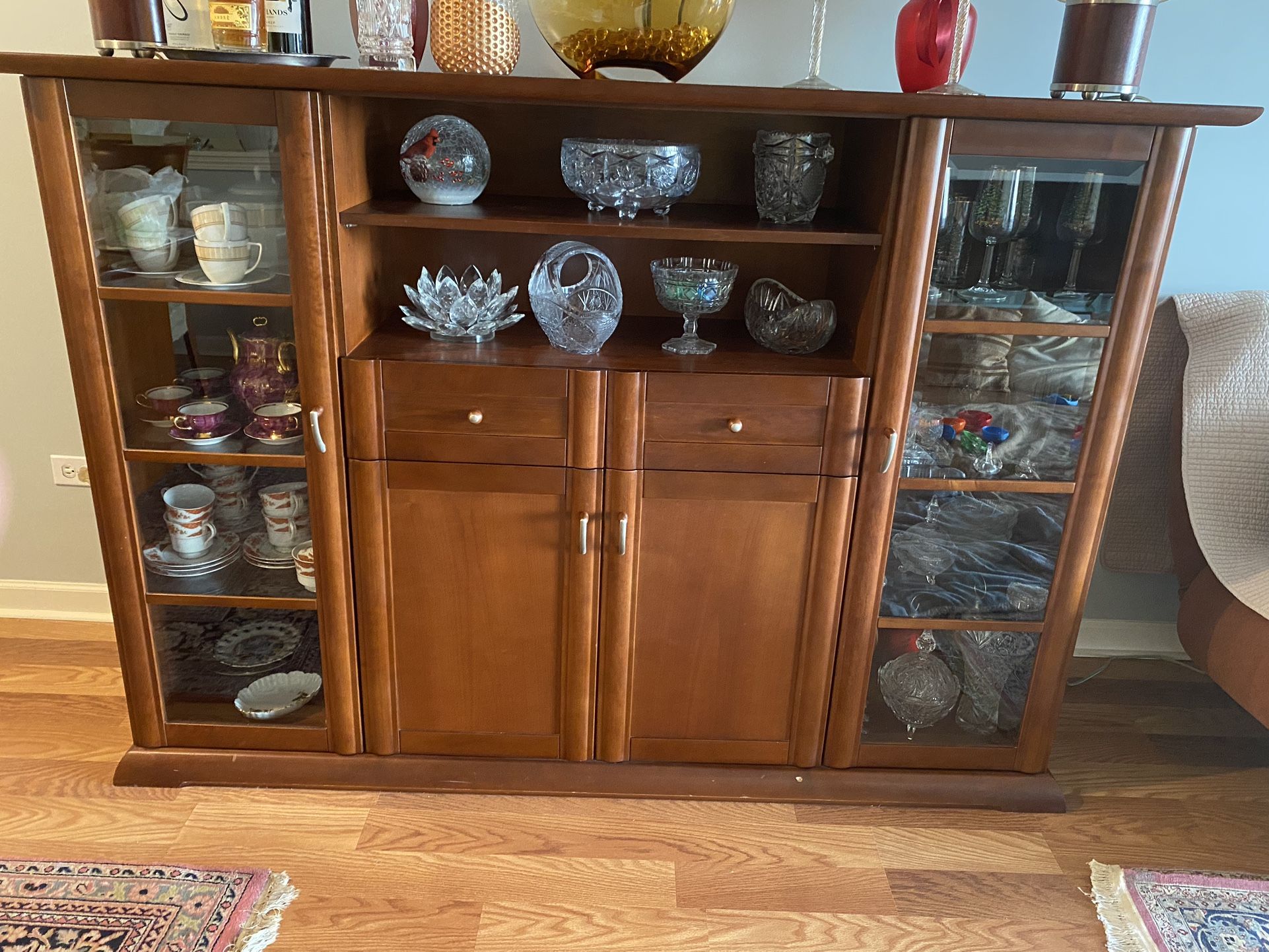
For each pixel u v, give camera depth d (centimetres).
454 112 174
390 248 178
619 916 150
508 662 169
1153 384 196
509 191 180
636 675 170
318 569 162
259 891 150
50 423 207
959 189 143
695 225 149
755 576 163
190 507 166
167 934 141
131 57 137
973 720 183
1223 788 185
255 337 150
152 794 171
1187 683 219
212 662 181
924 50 155
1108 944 148
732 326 182
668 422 153
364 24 148
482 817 170
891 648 175
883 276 147
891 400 152
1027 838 171
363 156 157
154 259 146
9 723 187
